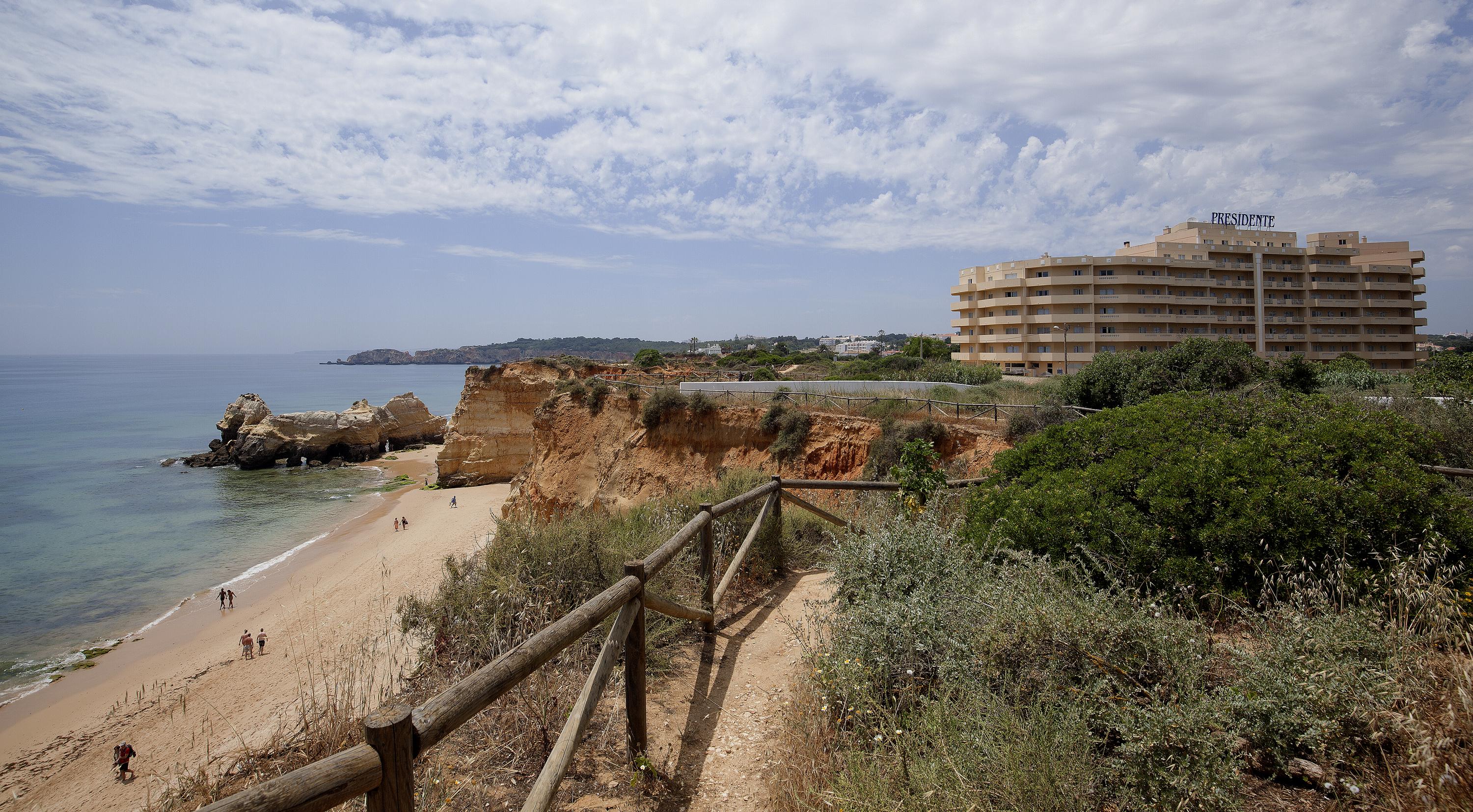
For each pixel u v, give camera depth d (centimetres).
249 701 1616
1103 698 353
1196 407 699
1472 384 1577
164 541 4159
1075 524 574
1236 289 6384
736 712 473
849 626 469
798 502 876
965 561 548
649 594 476
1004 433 2064
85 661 2314
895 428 2256
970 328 6700
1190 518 540
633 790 380
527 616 534
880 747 360
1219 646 430
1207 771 298
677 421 3005
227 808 179
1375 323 6500
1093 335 5862
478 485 5762
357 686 559
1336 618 392
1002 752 312
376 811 227
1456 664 339
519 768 396
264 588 3125
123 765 1294
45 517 4894
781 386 3238
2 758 1575
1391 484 511
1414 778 286
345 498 5553
